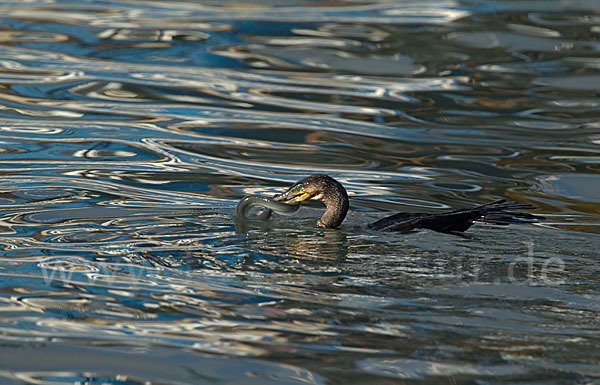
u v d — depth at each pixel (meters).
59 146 16.17
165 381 7.38
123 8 29.45
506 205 12.43
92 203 12.96
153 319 8.59
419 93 20.59
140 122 17.95
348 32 26.31
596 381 7.37
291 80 21.53
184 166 15.27
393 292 9.23
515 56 23.91
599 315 8.70
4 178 14.16
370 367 7.64
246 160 15.76
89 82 20.75
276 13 28.98
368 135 17.50
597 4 30.42
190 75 21.75
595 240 11.35
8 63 22.09
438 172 15.37
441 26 27.14
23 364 7.63
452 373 7.53
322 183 12.06
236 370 7.58
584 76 22.08
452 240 11.09
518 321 8.52
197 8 29.62
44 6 29.41
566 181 14.98
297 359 7.79
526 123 18.50
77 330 8.33
